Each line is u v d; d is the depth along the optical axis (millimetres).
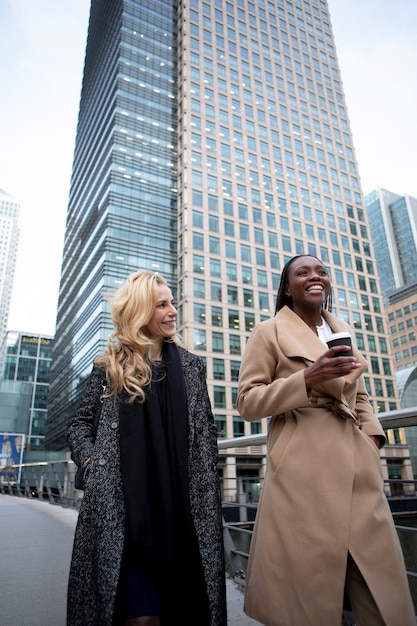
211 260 40125
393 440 33250
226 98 49000
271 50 56250
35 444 91188
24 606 2502
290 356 1584
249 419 1599
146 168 43094
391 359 47219
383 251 137625
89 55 70875
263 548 1393
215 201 42844
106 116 48812
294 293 1822
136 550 1400
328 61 61906
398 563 1285
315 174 51969
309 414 1493
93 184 49844
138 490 1440
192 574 1441
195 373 1804
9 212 181625
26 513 7301
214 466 1634
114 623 1361
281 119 52250
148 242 40031
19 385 57219
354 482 1396
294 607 1262
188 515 1468
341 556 1256
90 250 45250
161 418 1606
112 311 1775
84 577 1359
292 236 46500
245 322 39438
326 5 67438
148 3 53219
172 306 1848
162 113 46875
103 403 1633
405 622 1193
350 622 1731
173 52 51719
